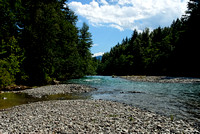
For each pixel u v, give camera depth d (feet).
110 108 34.04
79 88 68.74
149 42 275.18
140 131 20.21
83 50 159.02
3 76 61.00
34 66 85.56
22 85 76.33
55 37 98.68
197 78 116.06
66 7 135.64
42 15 86.33
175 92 59.11
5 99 46.29
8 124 23.30
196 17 152.46
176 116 29.09
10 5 83.71
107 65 362.33
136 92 60.34
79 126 21.71
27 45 83.76
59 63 100.58
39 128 21.08
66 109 32.76
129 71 265.13
